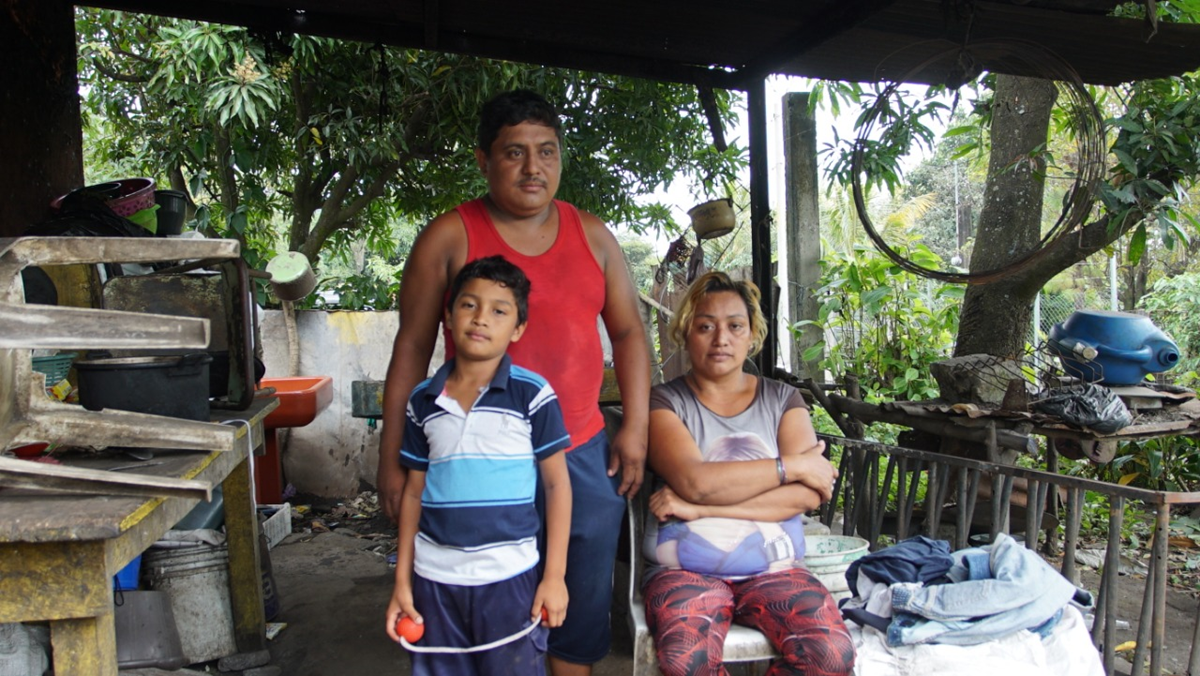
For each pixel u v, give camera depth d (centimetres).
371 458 570
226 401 295
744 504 226
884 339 621
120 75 598
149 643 279
